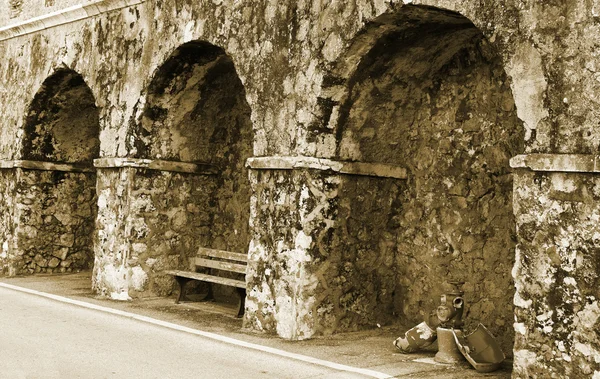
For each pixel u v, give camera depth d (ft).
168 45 26.25
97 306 25.63
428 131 22.95
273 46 22.40
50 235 35.58
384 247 23.32
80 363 17.06
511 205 20.56
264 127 22.48
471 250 21.54
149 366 17.06
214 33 24.52
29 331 20.61
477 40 21.34
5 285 30.81
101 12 29.68
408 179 23.59
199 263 27.86
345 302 22.13
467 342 18.29
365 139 22.38
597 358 14.40
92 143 36.70
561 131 15.33
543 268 15.47
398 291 23.68
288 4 22.03
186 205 28.96
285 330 21.06
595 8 14.89
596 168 14.49
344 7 20.34
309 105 21.07
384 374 16.93
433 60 21.85
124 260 27.35
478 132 21.56
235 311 25.84
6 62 36.32
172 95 27.40
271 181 22.06
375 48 20.40
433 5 18.08
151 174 27.91
